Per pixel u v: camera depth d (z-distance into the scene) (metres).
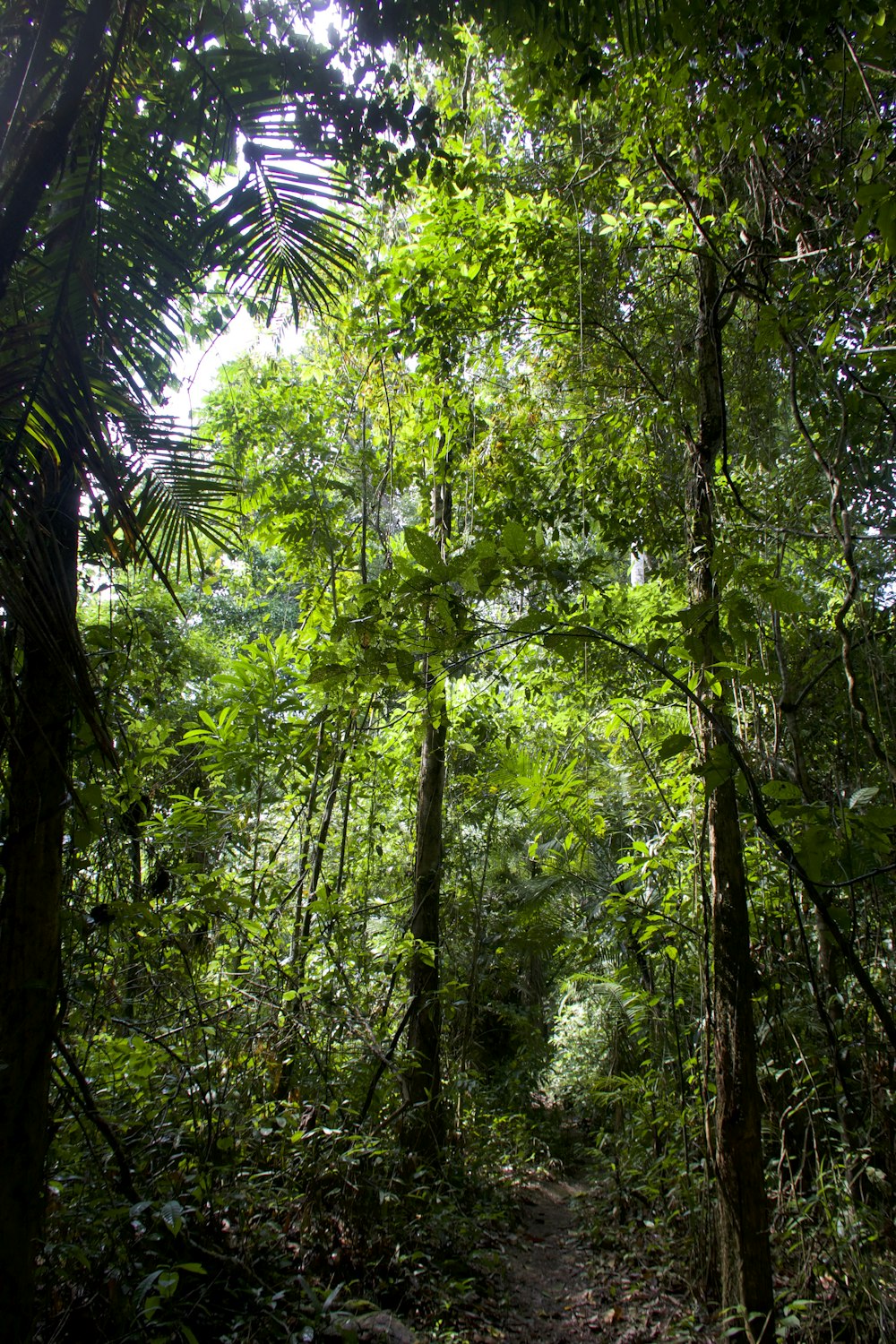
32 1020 1.84
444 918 7.10
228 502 5.59
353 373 6.05
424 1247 4.04
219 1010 3.65
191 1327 2.54
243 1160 3.25
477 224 4.63
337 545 6.23
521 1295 4.18
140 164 2.21
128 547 2.09
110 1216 2.37
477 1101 6.51
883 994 3.35
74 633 1.84
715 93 2.94
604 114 4.37
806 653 3.73
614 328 4.75
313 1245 3.41
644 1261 4.40
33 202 1.75
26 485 1.73
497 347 5.12
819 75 2.82
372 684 2.37
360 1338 2.88
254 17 2.44
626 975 5.44
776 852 3.57
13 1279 1.73
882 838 2.05
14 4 2.11
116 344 2.05
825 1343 3.02
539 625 2.19
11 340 1.79
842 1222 3.12
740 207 4.05
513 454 5.75
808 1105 3.75
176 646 4.72
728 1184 3.15
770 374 4.64
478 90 4.43
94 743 2.48
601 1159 6.20
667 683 3.76
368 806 6.47
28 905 1.87
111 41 2.14
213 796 3.86
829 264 3.33
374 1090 4.05
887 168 2.59
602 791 5.74
